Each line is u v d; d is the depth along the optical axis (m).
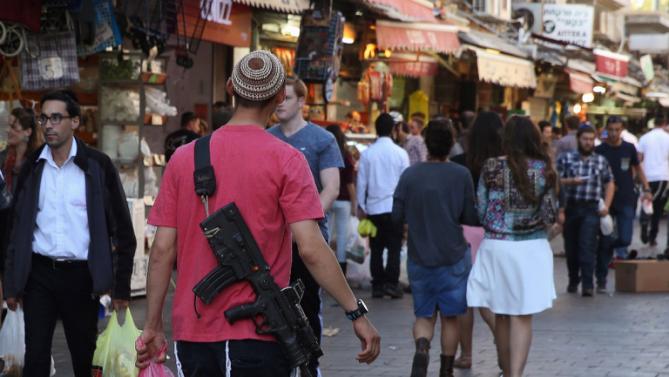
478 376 17.61
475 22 52.97
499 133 17.62
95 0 23.08
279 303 9.12
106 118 25.00
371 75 38.41
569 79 54.59
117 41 23.28
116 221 13.85
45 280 13.59
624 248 34.50
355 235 27.53
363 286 28.69
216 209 9.18
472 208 16.55
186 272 9.28
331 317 23.70
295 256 14.62
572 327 22.22
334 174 15.51
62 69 22.92
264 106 9.43
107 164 13.84
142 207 24.92
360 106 41.25
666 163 40.31
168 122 30.98
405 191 16.75
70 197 13.62
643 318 23.55
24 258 13.54
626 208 30.81
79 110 13.82
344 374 17.67
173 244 9.44
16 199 13.71
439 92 51.22
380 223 26.48
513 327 15.80
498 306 15.82
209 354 9.13
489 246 15.85
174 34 26.59
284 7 30.19
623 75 59.91
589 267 26.94
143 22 24.41
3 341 15.58
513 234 15.71
